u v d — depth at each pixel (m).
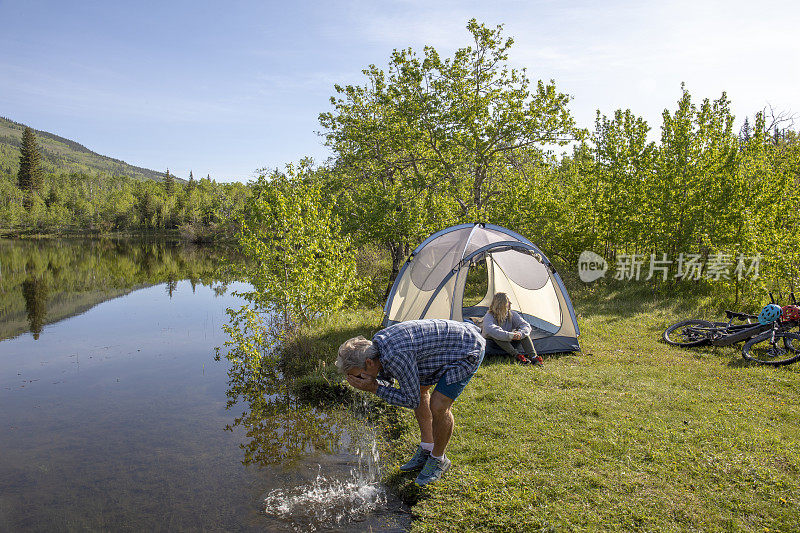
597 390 5.86
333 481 4.41
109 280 23.27
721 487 3.73
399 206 13.55
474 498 3.78
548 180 16.17
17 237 74.19
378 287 15.49
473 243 7.83
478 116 14.77
